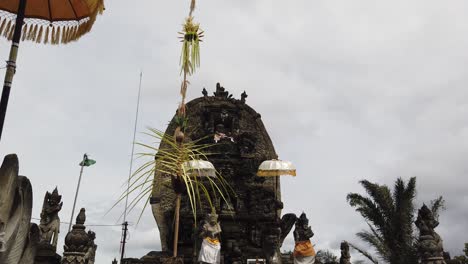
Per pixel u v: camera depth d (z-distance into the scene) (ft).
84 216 57.62
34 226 21.15
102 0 23.68
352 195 88.53
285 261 76.02
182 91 21.63
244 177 91.35
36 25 24.36
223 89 107.76
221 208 86.02
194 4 22.81
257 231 85.15
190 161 20.39
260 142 103.30
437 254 53.83
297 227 62.39
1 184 17.57
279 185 98.17
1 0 23.72
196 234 60.44
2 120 16.72
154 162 19.75
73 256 54.03
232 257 77.87
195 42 22.00
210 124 99.96
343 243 69.10
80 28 24.40
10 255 18.04
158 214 88.74
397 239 79.82
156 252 80.28
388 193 85.20
